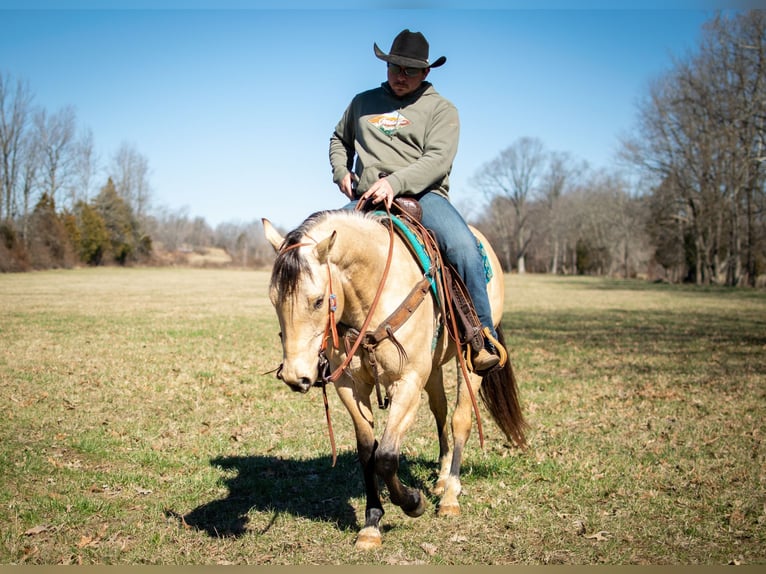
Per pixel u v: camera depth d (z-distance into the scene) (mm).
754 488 4793
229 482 4906
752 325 17656
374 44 4324
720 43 37531
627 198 64312
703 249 48812
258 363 10359
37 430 6137
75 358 10289
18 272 49656
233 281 42812
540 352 12258
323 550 3785
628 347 13000
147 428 6367
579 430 6547
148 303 22406
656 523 4180
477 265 4355
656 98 44125
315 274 3166
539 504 4543
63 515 4168
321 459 5551
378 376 3709
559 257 95312
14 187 54938
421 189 4164
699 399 8047
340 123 4684
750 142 38969
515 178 94188
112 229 69438
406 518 4309
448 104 4418
